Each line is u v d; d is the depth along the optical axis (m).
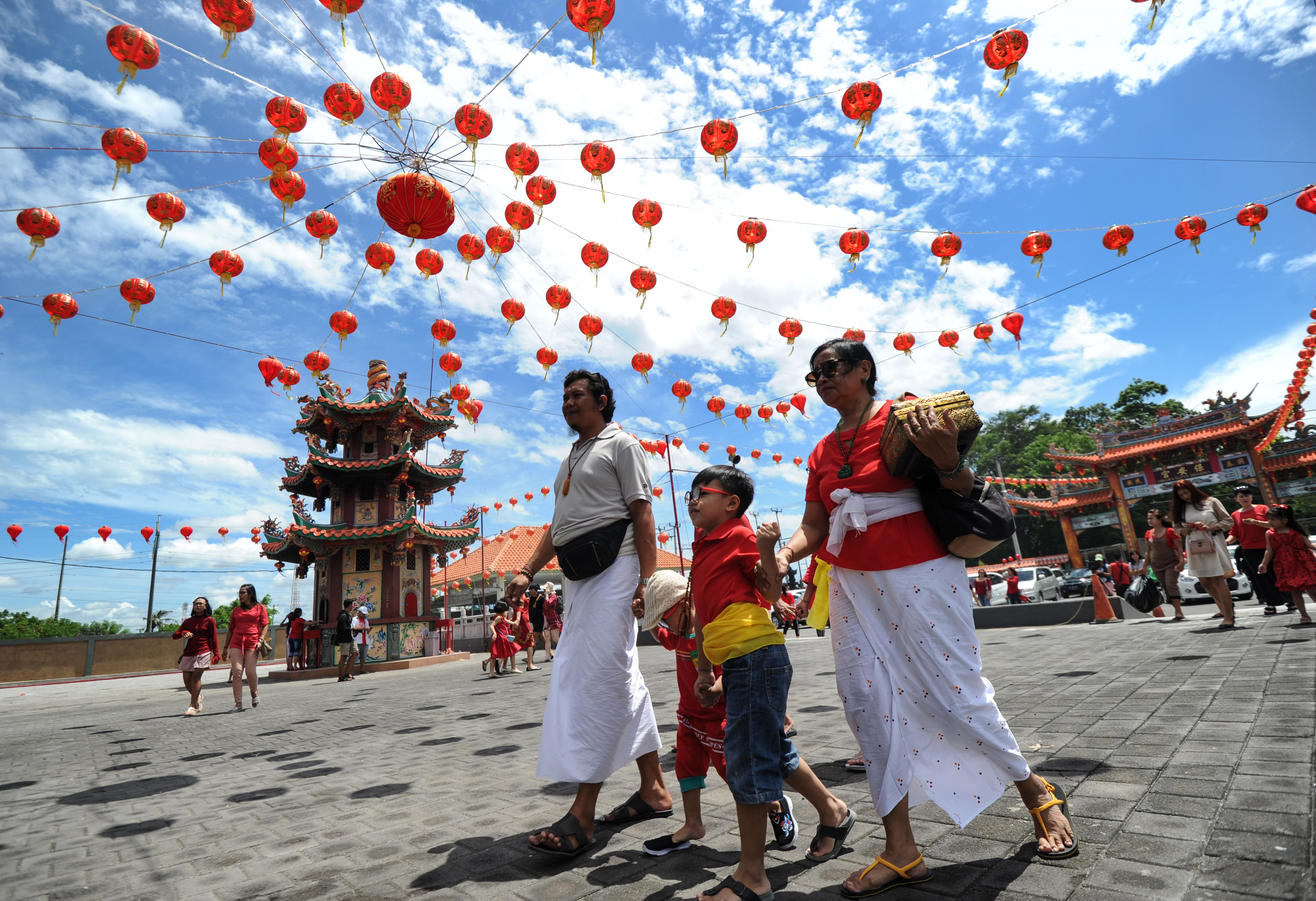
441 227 5.54
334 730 7.02
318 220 6.41
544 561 3.28
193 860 2.94
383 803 3.72
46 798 4.48
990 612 14.13
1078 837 2.28
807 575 2.96
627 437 3.05
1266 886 1.78
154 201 5.40
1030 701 4.81
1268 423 26.06
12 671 22.80
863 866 2.34
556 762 2.71
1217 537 7.86
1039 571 26.31
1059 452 31.06
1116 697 4.58
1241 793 2.48
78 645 24.20
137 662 25.38
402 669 18.34
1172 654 6.35
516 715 7.04
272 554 20.55
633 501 2.96
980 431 2.02
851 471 2.33
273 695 12.95
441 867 2.64
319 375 8.81
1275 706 3.74
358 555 19.81
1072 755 3.26
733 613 2.29
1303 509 36.03
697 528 2.53
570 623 2.95
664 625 2.89
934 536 2.20
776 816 2.55
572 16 4.45
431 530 20.00
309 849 2.99
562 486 3.09
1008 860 2.20
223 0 4.14
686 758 2.74
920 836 2.53
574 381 3.18
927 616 2.13
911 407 2.04
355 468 19.67
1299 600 7.29
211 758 5.72
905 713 2.16
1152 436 29.31
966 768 2.12
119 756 6.21
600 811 3.31
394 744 5.79
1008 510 2.10
